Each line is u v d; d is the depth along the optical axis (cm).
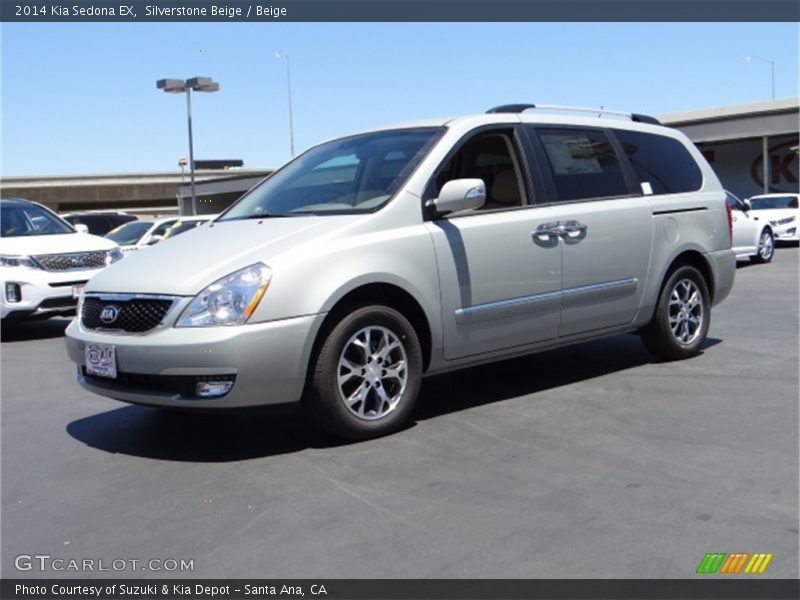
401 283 499
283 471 451
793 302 1055
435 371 532
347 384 490
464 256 529
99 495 434
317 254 473
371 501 403
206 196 4784
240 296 453
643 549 342
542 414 539
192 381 455
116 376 477
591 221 599
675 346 671
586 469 436
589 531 360
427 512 387
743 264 1747
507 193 569
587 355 717
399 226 510
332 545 357
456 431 508
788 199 2178
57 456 505
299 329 458
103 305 495
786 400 555
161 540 373
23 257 983
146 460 486
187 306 457
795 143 3653
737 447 463
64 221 1129
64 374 779
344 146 604
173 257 500
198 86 3059
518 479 424
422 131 571
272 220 534
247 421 554
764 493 396
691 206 681
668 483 412
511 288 553
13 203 1107
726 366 661
